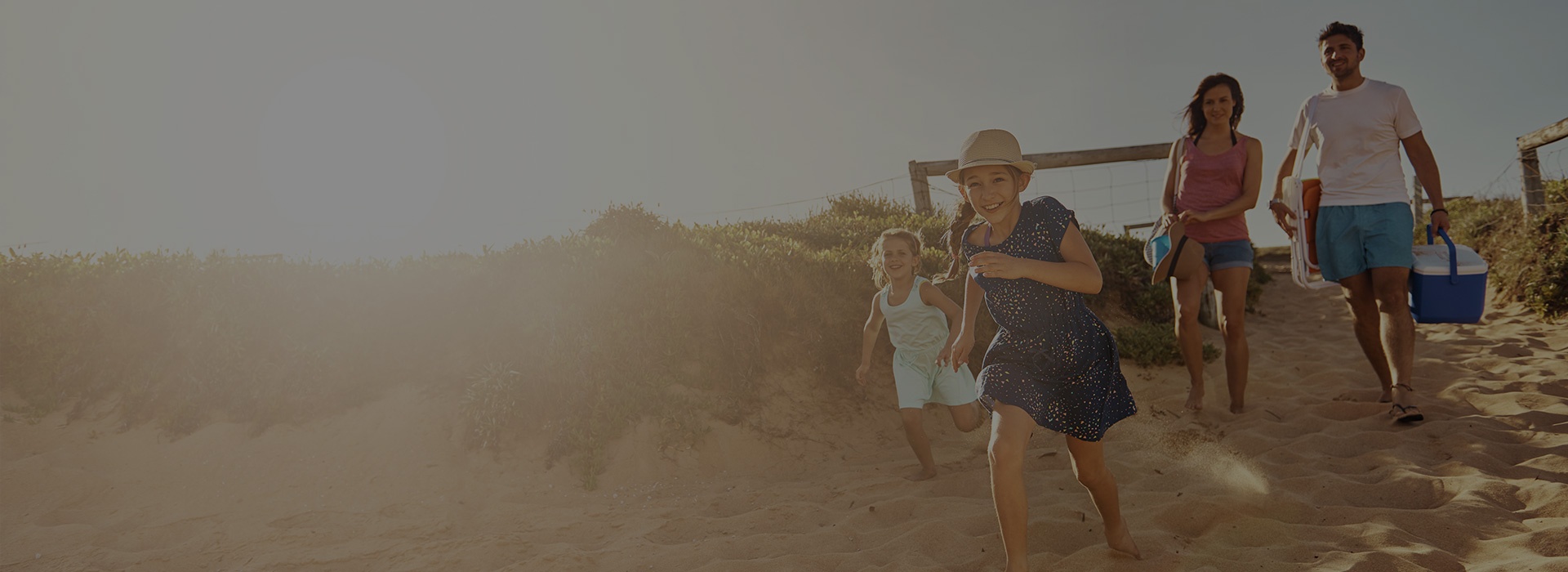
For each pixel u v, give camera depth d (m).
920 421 4.41
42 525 3.83
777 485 4.48
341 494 4.27
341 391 5.00
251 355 5.03
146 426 4.76
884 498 4.09
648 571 3.22
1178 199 5.30
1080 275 2.49
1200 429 5.02
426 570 3.29
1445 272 4.56
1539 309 7.66
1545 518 3.08
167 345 5.09
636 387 5.02
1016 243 2.62
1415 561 2.79
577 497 4.34
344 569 3.32
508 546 3.50
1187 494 3.71
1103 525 3.22
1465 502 3.27
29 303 5.05
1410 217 4.74
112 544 3.63
